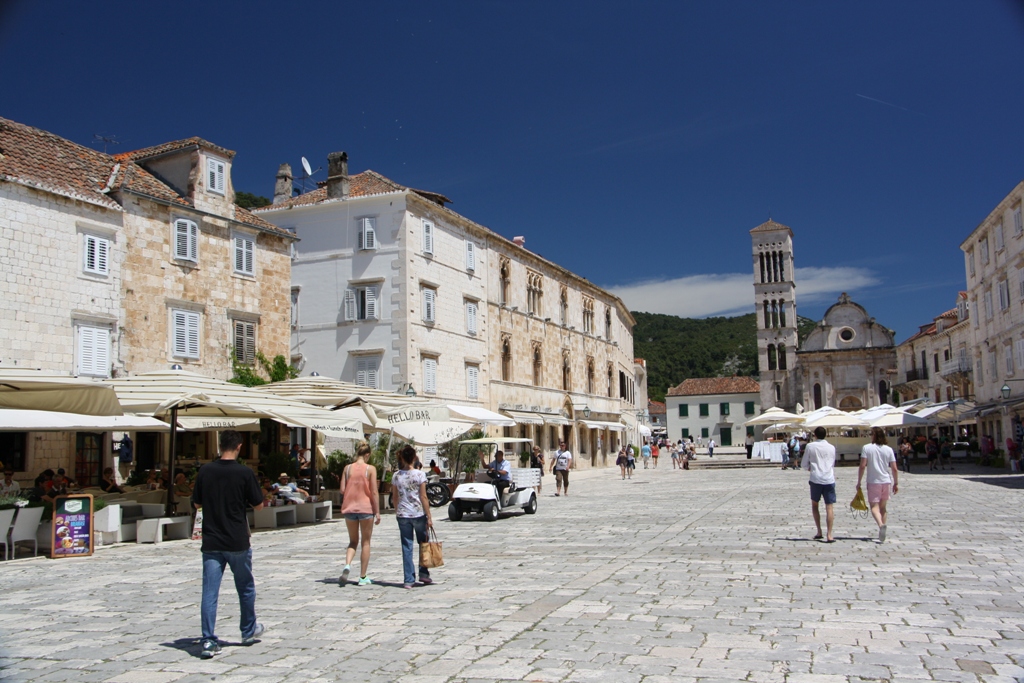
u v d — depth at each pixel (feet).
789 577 38.17
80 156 90.43
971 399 198.08
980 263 173.06
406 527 38.96
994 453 146.92
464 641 27.78
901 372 285.02
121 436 83.61
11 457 74.08
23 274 76.59
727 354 601.21
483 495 73.72
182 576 44.86
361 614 32.89
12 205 76.18
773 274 337.72
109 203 85.05
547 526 66.85
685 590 35.63
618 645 26.58
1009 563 40.70
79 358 80.89
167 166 98.89
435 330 139.95
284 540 61.98
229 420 75.41
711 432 381.81
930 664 23.66
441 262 143.23
